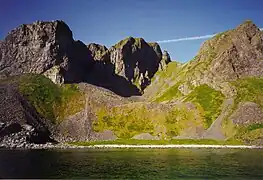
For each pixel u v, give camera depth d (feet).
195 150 644.27
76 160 458.91
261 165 401.08
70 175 329.31
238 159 468.75
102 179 309.42
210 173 342.44
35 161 438.81
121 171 358.64
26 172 344.08
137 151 622.95
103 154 552.82
